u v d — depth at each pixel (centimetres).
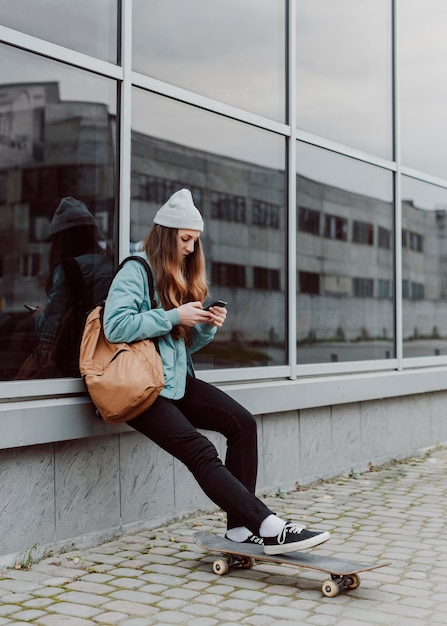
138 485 453
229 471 380
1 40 402
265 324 578
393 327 722
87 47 448
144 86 480
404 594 347
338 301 651
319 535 347
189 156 518
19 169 425
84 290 445
